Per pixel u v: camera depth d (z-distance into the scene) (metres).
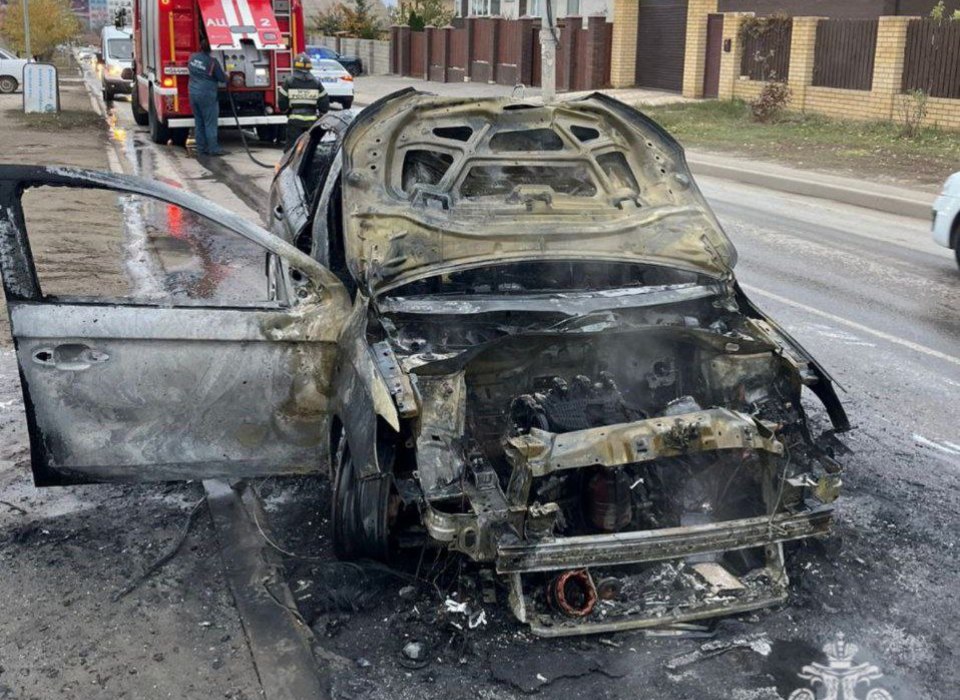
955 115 19.11
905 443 5.72
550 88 17.59
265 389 4.48
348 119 6.52
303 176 6.96
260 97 17.38
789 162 16.66
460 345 4.51
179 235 10.73
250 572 4.25
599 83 28.94
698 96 25.70
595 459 3.82
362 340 4.21
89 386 4.34
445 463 3.85
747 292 8.88
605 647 3.79
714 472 4.41
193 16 16.66
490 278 5.05
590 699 3.52
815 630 3.92
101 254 9.66
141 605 4.05
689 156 17.44
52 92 23.20
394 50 39.59
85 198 12.76
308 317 4.45
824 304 8.54
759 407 4.39
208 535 4.62
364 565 4.28
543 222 4.94
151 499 4.96
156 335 4.32
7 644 3.79
